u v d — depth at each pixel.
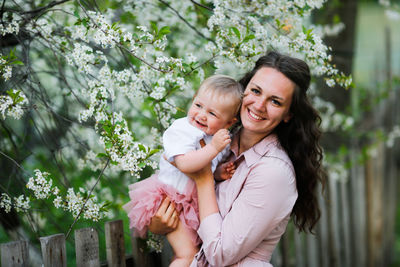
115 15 2.66
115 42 1.81
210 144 1.70
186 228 1.80
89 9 2.24
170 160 1.76
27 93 2.25
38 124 2.55
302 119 1.84
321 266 3.76
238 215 1.66
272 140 1.82
